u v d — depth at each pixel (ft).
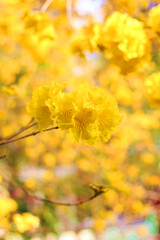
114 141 19.11
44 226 16.93
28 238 15.58
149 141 20.84
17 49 19.10
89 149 20.29
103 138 4.37
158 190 20.94
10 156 19.84
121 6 11.04
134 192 18.15
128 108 23.08
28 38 12.01
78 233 19.22
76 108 4.01
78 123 4.26
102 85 18.78
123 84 18.74
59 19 11.75
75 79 18.33
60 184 20.65
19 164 20.38
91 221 19.34
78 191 20.58
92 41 8.17
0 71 16.17
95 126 4.21
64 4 15.66
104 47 8.18
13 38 14.38
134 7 11.10
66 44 15.42
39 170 21.24
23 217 9.09
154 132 22.81
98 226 17.31
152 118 19.45
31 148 19.81
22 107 16.25
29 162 20.67
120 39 7.38
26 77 16.97
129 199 17.92
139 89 18.66
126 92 18.81
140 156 21.12
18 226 8.97
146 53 7.71
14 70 16.84
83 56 8.61
